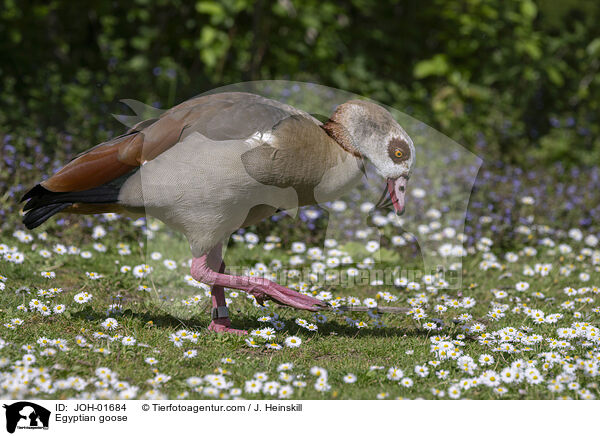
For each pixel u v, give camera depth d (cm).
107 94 1691
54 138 1480
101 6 1862
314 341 902
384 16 2131
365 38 2103
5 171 1321
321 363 823
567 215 1565
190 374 762
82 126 1540
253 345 848
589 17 2320
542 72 2172
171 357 805
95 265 1154
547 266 1230
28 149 1449
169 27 1981
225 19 1856
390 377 776
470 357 816
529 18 2092
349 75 1961
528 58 2145
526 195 1577
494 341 890
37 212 859
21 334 824
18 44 1827
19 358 747
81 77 1745
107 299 1009
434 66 1972
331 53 1964
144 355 795
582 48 2292
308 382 768
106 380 704
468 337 929
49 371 727
